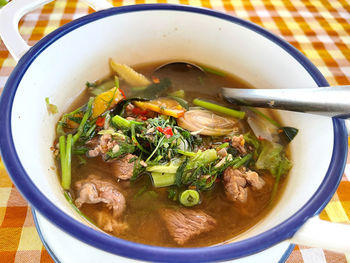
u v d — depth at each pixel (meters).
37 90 0.17
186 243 0.15
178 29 0.22
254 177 0.17
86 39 0.19
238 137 0.18
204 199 0.17
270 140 0.19
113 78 0.22
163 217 0.16
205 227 0.16
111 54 0.21
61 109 0.19
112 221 0.16
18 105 0.15
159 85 0.22
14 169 0.12
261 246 0.11
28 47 0.17
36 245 0.17
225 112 0.20
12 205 0.18
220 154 0.17
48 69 0.17
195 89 0.22
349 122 0.16
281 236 0.11
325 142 0.16
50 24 0.29
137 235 0.15
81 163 0.17
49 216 0.11
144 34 0.22
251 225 0.16
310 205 0.12
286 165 0.18
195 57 0.23
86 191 0.16
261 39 0.20
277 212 0.15
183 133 0.18
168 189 0.17
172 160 0.17
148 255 0.10
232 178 0.17
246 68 0.22
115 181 0.17
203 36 0.22
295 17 0.33
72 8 0.31
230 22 0.21
